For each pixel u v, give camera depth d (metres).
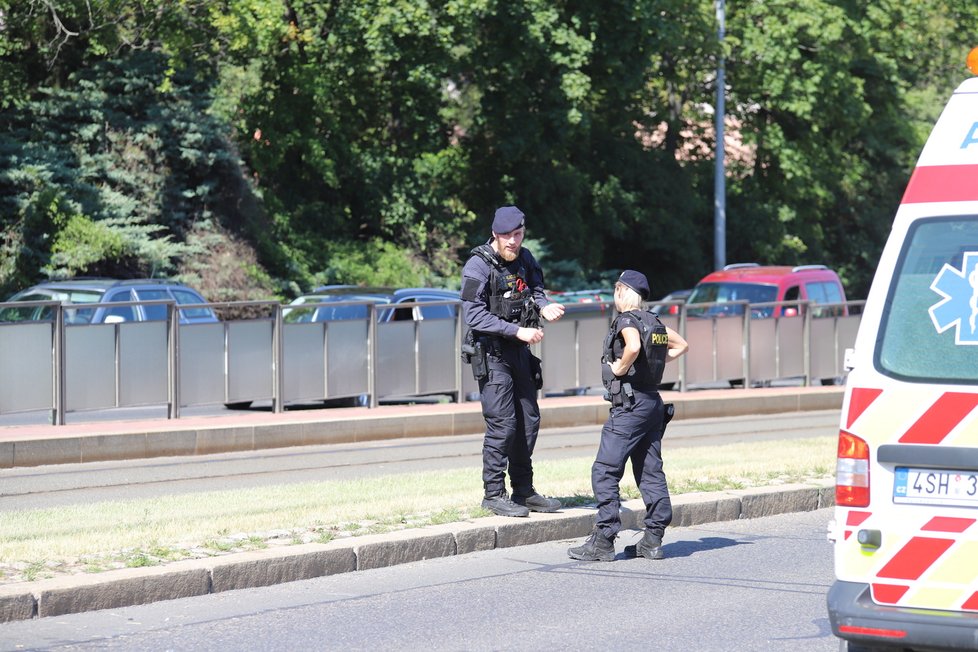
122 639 20.53
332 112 105.38
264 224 94.75
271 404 48.84
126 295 53.16
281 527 27.31
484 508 29.62
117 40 86.06
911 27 145.12
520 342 29.34
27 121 86.69
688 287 131.00
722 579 25.61
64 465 38.97
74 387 42.91
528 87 111.62
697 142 138.75
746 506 32.59
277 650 20.09
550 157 117.31
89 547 24.73
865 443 16.81
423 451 43.56
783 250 138.75
